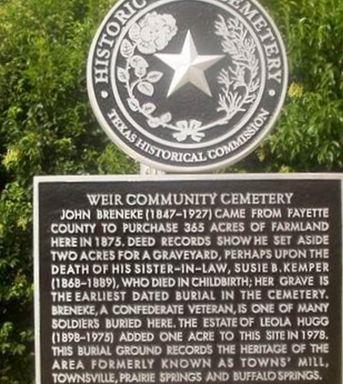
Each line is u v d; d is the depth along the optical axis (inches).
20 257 121.3
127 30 83.8
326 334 83.4
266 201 83.2
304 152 114.0
